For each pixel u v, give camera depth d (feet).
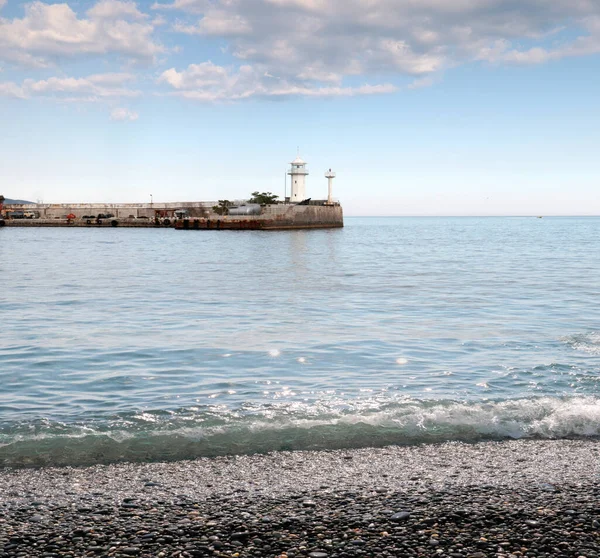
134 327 73.77
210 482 28.60
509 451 32.50
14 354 58.75
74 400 43.42
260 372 51.75
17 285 122.52
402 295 106.83
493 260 200.23
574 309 88.17
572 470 29.81
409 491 27.48
